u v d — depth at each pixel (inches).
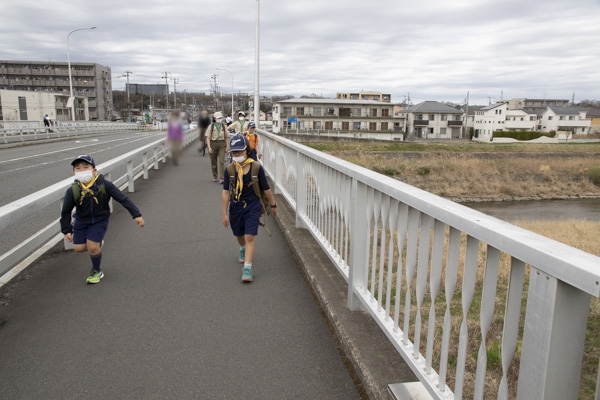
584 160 1519.4
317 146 1724.9
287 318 145.9
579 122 3469.5
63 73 3309.5
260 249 222.1
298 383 110.3
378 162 1423.5
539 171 1396.4
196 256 210.5
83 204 169.9
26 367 117.9
